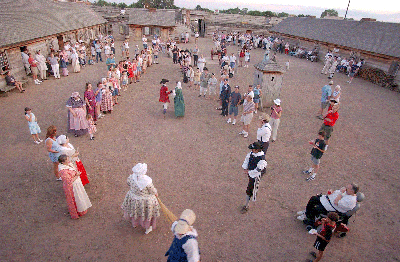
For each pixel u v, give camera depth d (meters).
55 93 15.36
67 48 22.03
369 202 7.29
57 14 26.11
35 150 9.31
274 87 13.91
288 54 35.16
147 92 16.44
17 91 15.48
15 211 6.42
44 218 6.27
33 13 22.14
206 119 12.70
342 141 11.03
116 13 45.91
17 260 5.13
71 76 19.25
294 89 18.52
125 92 16.33
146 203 5.62
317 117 13.44
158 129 11.42
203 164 8.88
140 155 9.30
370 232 6.24
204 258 5.36
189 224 3.60
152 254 5.43
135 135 10.80
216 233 6.03
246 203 6.69
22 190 7.20
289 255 5.51
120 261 5.24
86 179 7.46
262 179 8.17
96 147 9.73
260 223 6.40
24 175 7.86
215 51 31.05
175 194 7.33
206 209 6.79
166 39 39.62
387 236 6.12
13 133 10.48
